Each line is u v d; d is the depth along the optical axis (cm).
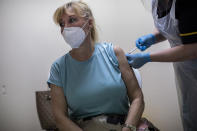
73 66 120
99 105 112
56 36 217
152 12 126
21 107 217
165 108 216
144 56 118
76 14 117
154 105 216
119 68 119
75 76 117
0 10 218
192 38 100
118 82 113
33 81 217
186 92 138
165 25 122
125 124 106
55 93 119
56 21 122
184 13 100
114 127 107
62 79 119
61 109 116
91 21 124
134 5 217
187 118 142
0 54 217
